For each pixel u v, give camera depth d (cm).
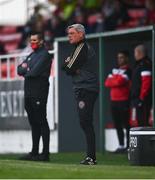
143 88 3553
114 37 3838
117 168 2478
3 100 4284
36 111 3059
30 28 5147
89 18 4962
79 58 2748
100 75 3891
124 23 4866
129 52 4022
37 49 3062
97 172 2273
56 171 2297
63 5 5034
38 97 3042
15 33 5538
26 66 3075
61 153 3822
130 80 3762
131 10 4969
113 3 4934
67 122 4012
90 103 2766
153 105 3500
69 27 2770
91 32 4875
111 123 4047
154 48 3503
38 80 3047
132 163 2772
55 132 3994
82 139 4053
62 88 3997
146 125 3612
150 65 3588
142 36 3809
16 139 4188
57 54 3978
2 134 4297
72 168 2419
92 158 2762
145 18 4812
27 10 5403
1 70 4303
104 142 3903
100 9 4975
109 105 4062
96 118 4047
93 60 2780
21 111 4138
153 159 2723
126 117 3756
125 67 3772
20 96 4141
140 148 2738
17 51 5078
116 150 3794
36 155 3094
